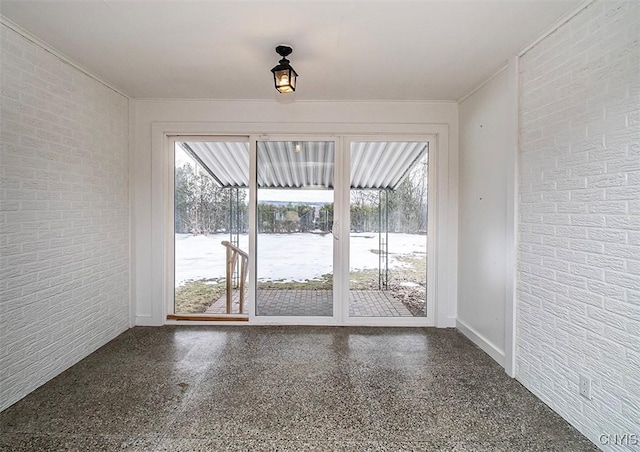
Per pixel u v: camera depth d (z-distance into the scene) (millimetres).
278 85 2125
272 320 3307
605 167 1548
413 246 3328
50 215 2195
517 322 2217
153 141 3160
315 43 2078
